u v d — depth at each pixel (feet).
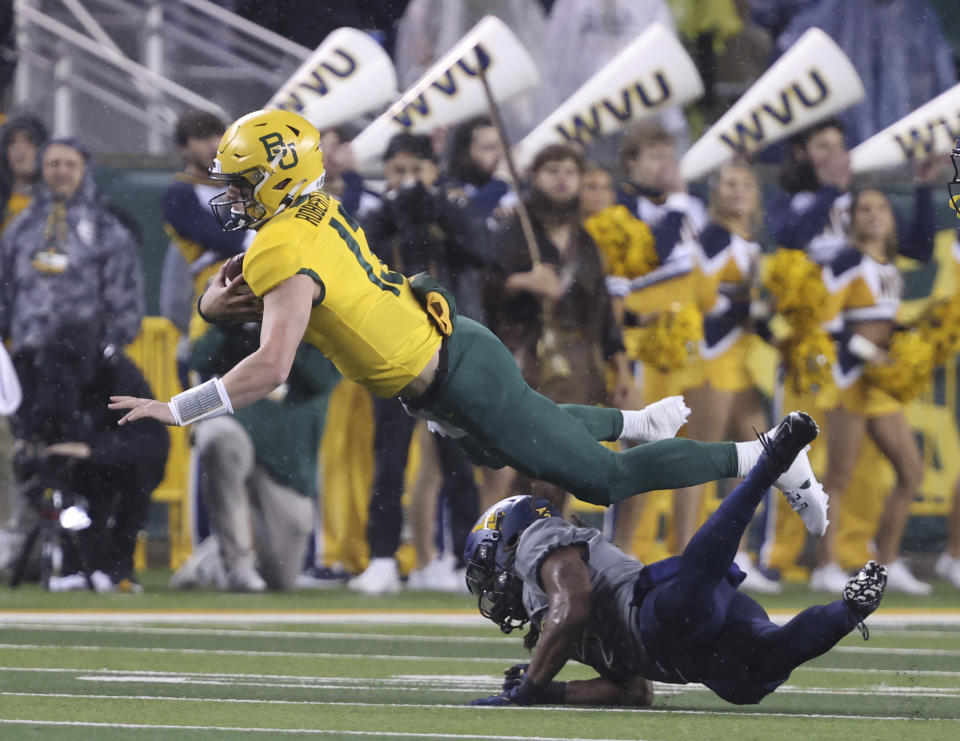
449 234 112.78
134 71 145.89
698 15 152.25
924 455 147.74
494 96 122.42
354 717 55.62
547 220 114.11
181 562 141.49
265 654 81.46
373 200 123.34
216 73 153.79
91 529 122.11
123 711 56.65
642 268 117.39
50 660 76.54
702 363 122.83
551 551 60.54
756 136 127.24
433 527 126.21
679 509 124.77
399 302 59.31
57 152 120.26
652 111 128.36
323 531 134.21
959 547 141.08
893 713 59.62
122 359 120.98
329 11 152.35
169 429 140.97
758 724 55.26
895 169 142.41
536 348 113.19
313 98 122.72
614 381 117.80
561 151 113.80
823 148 127.54
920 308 142.92
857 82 127.54
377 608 110.63
